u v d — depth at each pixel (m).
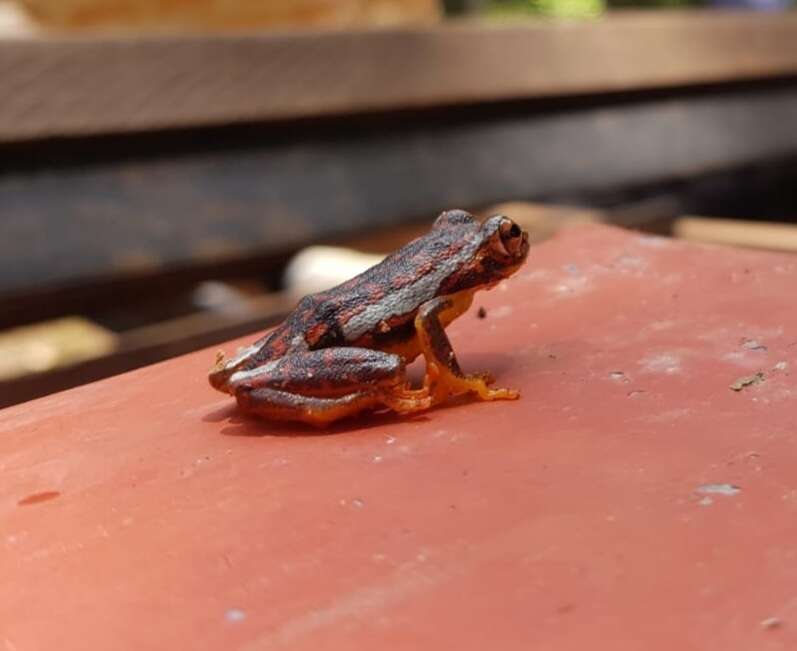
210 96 0.21
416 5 0.32
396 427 0.09
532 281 0.13
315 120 0.24
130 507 0.08
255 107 0.22
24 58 0.19
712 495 0.08
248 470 0.09
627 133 0.30
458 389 0.10
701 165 0.31
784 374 0.10
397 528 0.08
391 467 0.09
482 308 0.12
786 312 0.11
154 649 0.07
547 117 0.28
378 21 0.31
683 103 0.32
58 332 0.29
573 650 0.06
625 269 0.14
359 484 0.08
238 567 0.07
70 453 0.10
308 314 0.10
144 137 0.21
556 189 0.28
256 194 0.23
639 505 0.08
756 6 0.45
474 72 0.26
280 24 0.28
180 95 0.21
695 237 0.24
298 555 0.07
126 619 0.07
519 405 0.10
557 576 0.07
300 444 0.09
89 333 0.29
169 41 0.21
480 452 0.09
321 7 0.29
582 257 0.14
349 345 0.10
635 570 0.07
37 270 0.19
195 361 0.12
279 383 0.09
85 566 0.08
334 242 0.25
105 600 0.07
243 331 0.21
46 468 0.09
